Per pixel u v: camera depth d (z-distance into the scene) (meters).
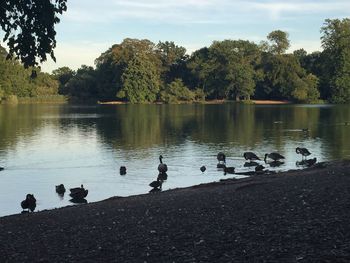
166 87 158.50
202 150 42.72
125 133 58.34
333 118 82.31
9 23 13.77
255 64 154.75
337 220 11.70
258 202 15.49
